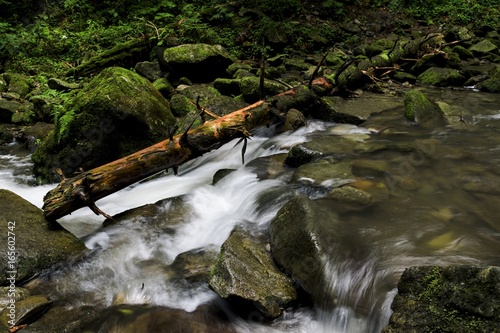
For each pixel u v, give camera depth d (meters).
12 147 7.61
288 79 8.46
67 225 4.93
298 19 11.36
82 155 6.04
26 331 3.35
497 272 2.59
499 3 12.95
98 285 3.94
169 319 3.44
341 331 3.24
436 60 9.29
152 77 8.98
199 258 4.14
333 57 9.70
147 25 10.70
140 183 6.02
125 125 6.09
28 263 3.96
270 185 5.04
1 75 9.53
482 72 8.85
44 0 12.50
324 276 3.42
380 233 3.77
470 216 3.99
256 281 3.48
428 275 2.89
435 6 12.84
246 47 10.17
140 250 4.40
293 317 3.41
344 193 4.41
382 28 11.58
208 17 11.10
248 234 4.13
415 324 2.73
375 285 3.23
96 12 12.14
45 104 8.06
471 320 2.57
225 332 3.32
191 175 6.09
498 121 6.61
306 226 3.66
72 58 10.48
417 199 4.35
